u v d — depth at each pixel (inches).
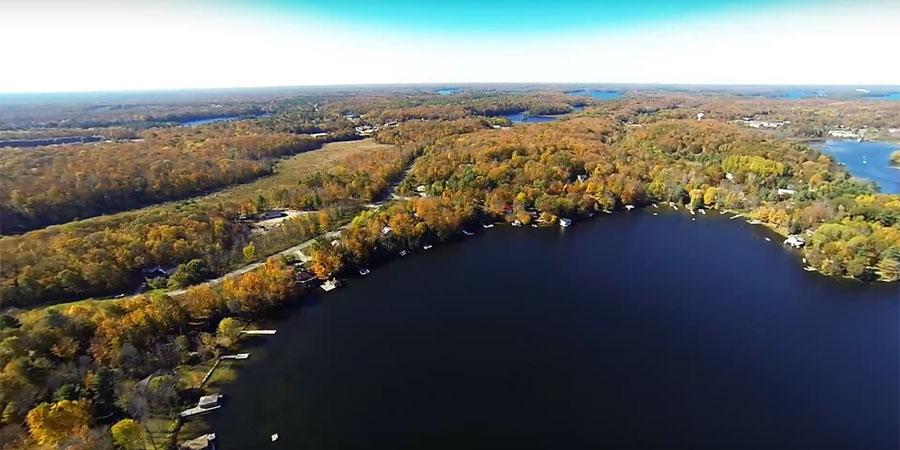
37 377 3420.3
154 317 4138.8
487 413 3555.6
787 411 3548.2
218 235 5935.0
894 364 4074.8
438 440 3299.7
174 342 4040.4
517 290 5447.8
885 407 3572.8
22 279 4453.7
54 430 2989.7
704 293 5339.6
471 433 3361.2
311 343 4434.1
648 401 3676.2
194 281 5059.1
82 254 5022.1
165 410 3469.5
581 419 3491.6
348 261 5876.0
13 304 4352.9
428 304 5147.6
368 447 3238.2
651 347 4350.4
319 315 4909.0
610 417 3511.3
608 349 4330.7
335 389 3814.0
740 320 4805.6
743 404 3627.0
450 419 3496.6
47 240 5324.8
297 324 4749.0
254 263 5620.1
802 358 4165.8
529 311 4995.1
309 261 5698.8
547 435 3344.0
